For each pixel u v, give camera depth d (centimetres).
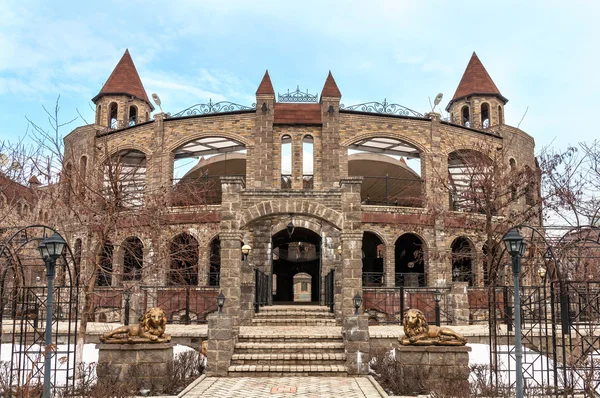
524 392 1196
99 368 1284
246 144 3038
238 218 1694
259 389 1320
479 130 3366
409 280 3234
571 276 2038
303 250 3847
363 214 2986
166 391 1272
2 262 1789
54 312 2394
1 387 1190
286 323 2134
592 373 1151
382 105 3166
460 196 2555
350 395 1250
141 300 2317
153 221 1980
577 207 2155
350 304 1678
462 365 1284
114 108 3809
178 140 3130
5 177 2175
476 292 2619
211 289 2697
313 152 3041
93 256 1755
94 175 1841
